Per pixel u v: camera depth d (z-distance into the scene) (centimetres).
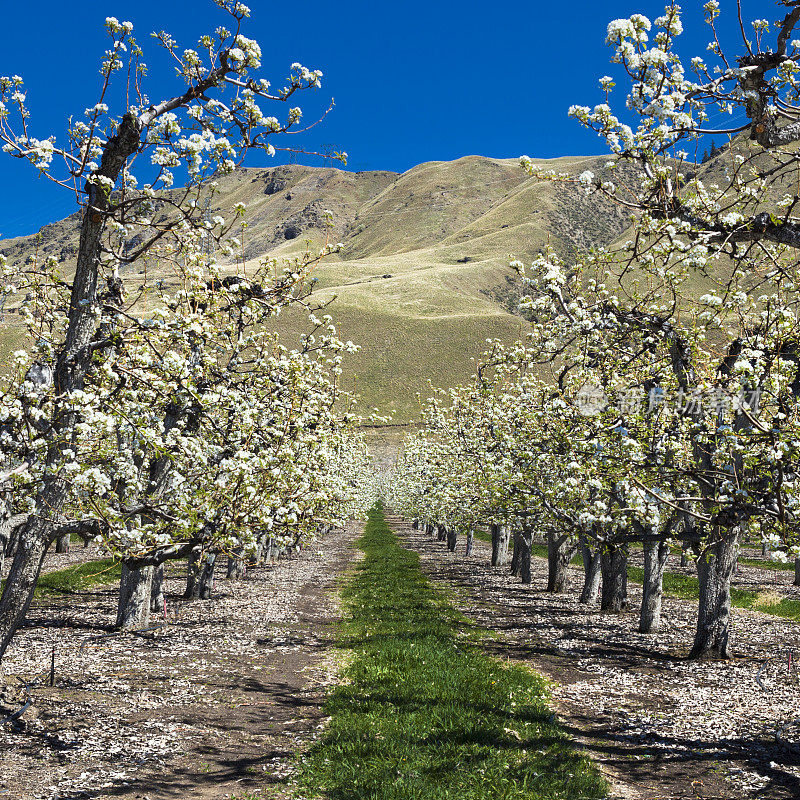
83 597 2775
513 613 2661
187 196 986
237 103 921
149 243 1042
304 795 878
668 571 4128
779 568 4522
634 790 944
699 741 1175
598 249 1359
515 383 2305
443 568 4400
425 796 852
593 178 921
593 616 2600
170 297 1288
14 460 1141
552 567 3378
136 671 1543
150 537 1117
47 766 959
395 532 7862
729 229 907
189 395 1167
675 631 2277
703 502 1102
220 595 2995
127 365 1154
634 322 1444
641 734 1209
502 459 2320
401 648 1770
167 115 879
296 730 1176
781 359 1084
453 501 3791
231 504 1213
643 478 1208
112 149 966
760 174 1012
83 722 1159
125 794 874
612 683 1580
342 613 2558
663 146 863
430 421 4188
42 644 1794
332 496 2073
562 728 1217
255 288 1377
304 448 1612
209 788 909
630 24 837
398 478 7738
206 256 1297
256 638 2019
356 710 1254
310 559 4809
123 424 1071
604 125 864
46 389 1141
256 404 1423
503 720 1195
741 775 1013
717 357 1311
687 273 1313
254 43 943
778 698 1459
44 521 1047
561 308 1395
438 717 1188
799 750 1135
